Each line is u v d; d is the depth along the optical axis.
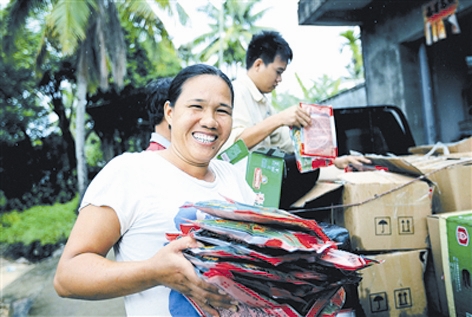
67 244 0.88
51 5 13.46
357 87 7.68
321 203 1.86
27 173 15.48
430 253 1.74
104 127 17.12
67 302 2.97
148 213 0.93
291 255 0.72
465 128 6.03
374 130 3.24
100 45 13.48
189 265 0.74
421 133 6.10
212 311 0.81
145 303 0.93
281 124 1.73
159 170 0.99
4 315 3.56
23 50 15.42
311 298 0.82
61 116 16.53
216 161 1.23
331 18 6.49
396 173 1.97
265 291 0.73
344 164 2.28
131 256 0.93
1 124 15.12
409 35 5.73
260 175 1.68
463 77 6.18
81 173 13.62
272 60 2.06
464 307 1.50
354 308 1.65
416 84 6.04
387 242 1.72
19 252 9.23
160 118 1.69
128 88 16.92
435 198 1.91
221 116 1.02
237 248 0.72
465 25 5.68
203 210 0.85
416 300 1.67
